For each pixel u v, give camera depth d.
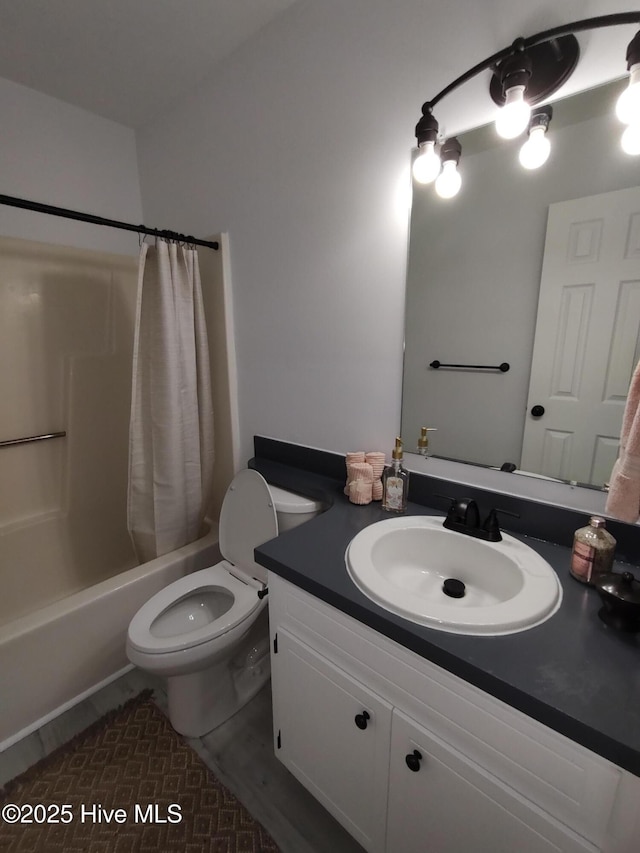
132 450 1.74
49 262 1.89
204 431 1.88
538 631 0.74
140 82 1.76
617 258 0.92
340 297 1.42
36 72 1.70
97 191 2.07
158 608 1.38
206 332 1.83
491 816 0.72
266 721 1.46
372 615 0.80
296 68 1.38
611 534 0.97
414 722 0.80
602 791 0.59
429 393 1.26
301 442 1.68
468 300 1.15
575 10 0.88
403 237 1.24
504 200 1.05
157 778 1.27
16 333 1.83
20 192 1.84
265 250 1.63
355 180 1.31
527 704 0.62
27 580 1.90
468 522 1.08
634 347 0.92
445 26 1.06
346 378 1.47
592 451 1.00
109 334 2.10
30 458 1.92
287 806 1.19
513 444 1.13
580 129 0.92
